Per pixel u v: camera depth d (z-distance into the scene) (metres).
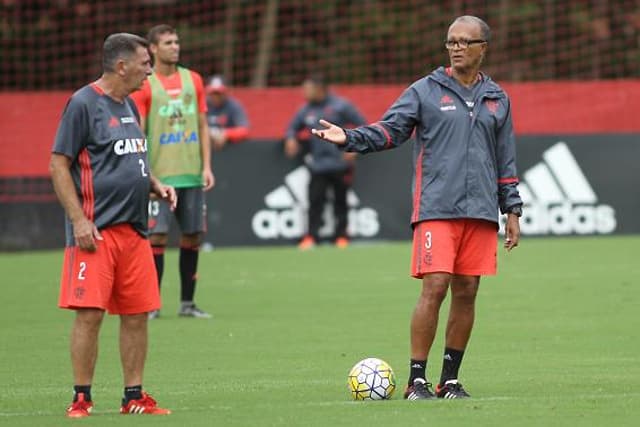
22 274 63.59
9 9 98.75
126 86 28.89
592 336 42.00
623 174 78.00
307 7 105.50
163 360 38.22
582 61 104.38
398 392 32.47
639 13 104.38
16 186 78.69
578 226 78.00
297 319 47.03
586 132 78.75
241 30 104.31
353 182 77.56
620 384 32.97
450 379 31.56
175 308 50.78
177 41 48.34
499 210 31.97
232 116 77.00
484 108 31.12
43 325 46.09
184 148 48.03
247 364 37.38
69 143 28.45
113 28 101.12
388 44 105.38
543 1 104.44
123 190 28.67
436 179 30.94
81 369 28.69
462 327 31.47
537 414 28.30
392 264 65.94
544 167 77.81
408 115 31.14
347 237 77.50
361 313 48.50
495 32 104.44
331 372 35.78
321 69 105.19
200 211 48.31
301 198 77.56
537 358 37.69
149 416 28.48
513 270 62.06
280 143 77.50
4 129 78.88
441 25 105.50
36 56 99.56
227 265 66.62
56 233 78.69
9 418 28.61
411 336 31.16
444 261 30.66
